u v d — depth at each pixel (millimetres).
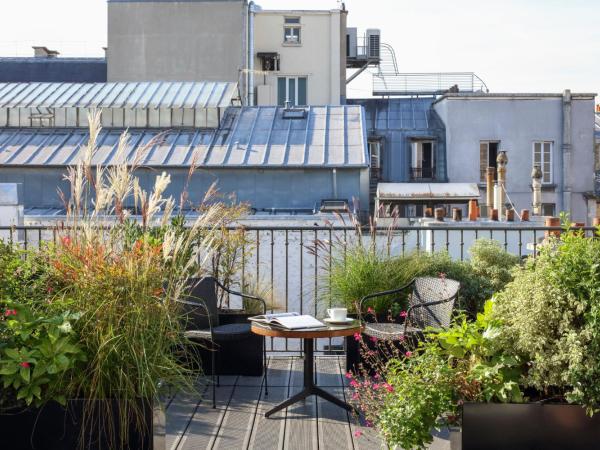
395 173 36844
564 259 3955
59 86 30016
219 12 36875
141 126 27797
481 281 7191
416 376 4102
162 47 37000
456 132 36219
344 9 40031
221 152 26234
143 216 4617
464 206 34469
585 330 3770
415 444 3980
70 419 3924
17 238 8617
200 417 5461
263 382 6473
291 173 25578
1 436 3928
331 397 5648
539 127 36188
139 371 3916
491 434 3812
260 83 39219
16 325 3990
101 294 4086
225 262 7434
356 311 6836
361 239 7340
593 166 36250
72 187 4617
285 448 4805
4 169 24969
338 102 39938
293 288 15430
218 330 6117
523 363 4027
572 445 3781
